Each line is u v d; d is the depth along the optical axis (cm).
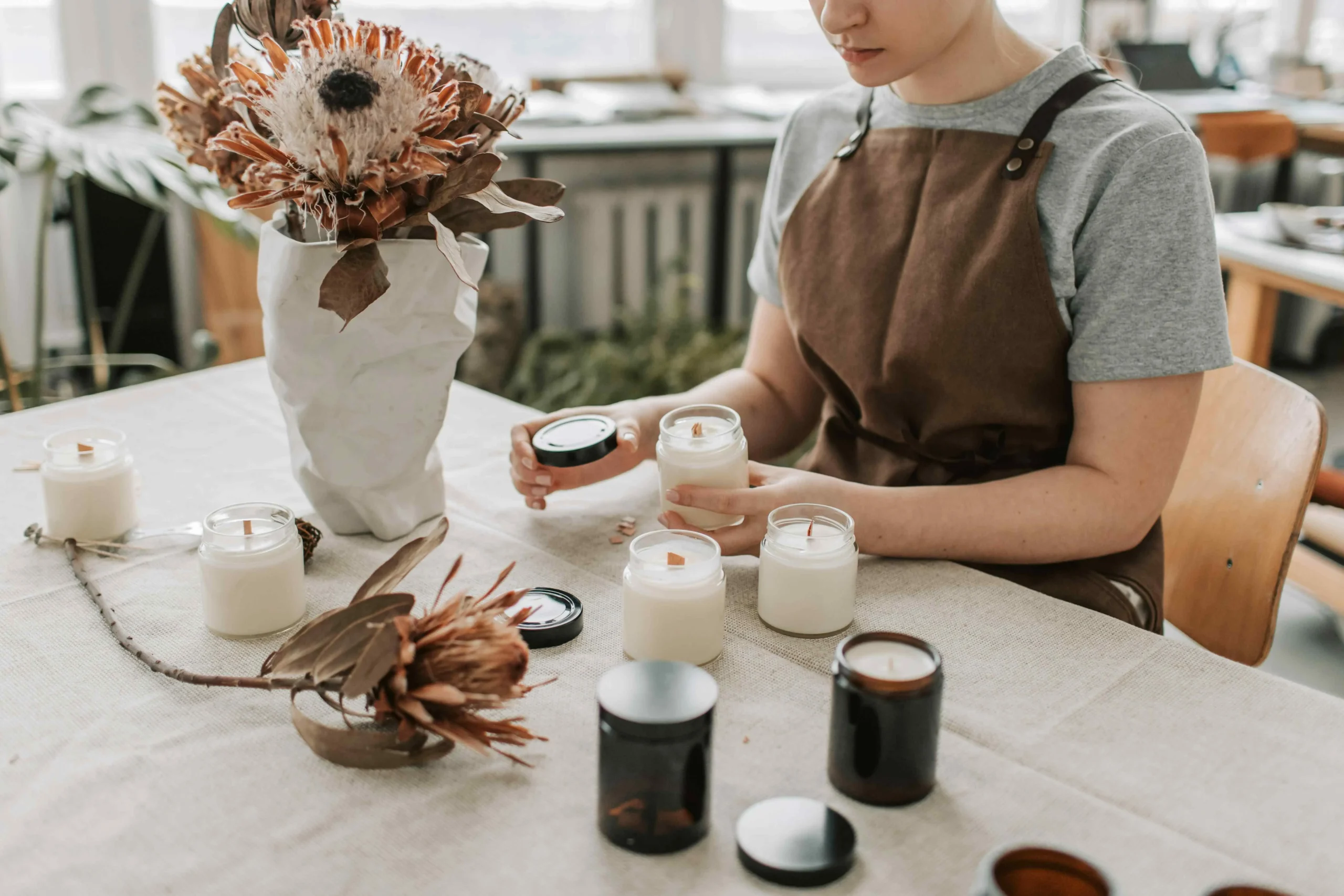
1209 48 388
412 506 101
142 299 265
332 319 89
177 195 183
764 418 125
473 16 307
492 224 94
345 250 84
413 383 94
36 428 124
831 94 123
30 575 92
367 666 63
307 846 62
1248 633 110
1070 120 102
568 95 315
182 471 113
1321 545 153
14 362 269
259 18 94
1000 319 103
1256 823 63
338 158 79
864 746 64
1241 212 389
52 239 266
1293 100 348
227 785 67
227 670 79
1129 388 97
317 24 82
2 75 260
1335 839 62
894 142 111
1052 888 53
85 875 59
